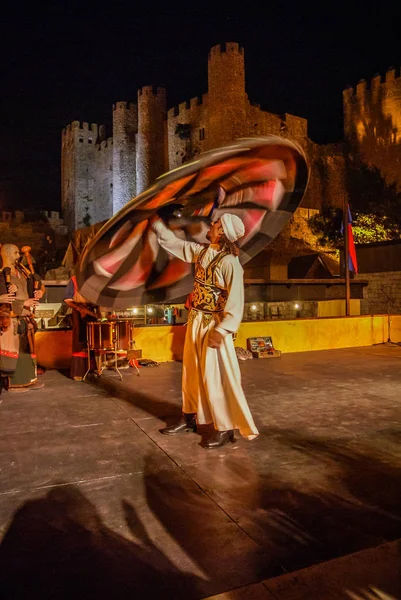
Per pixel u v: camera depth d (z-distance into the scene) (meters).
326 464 3.33
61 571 2.08
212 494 2.85
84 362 6.46
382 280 25.06
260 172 3.70
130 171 59.56
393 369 7.07
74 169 66.88
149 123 53.75
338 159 50.56
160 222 3.87
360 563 2.13
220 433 3.72
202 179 3.48
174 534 2.39
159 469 3.25
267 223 4.21
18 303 5.56
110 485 2.99
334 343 9.55
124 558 2.18
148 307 11.71
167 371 7.03
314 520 2.53
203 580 2.02
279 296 17.33
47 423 4.36
